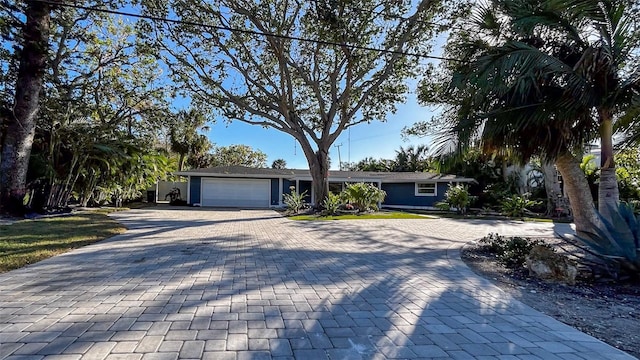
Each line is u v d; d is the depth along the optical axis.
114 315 3.32
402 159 34.56
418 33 14.52
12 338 2.77
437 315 3.52
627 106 6.05
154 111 20.59
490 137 6.51
